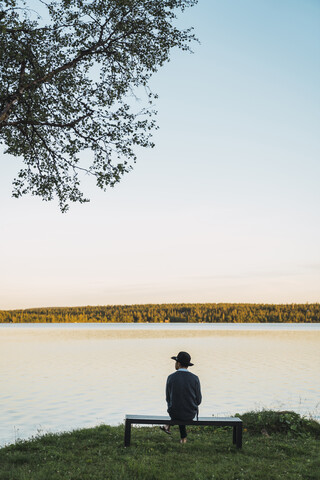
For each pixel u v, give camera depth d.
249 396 20.14
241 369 32.06
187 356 8.79
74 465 7.51
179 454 8.33
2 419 15.44
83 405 18.16
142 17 11.01
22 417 15.77
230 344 64.31
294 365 34.97
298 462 7.97
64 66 10.62
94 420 15.15
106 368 33.06
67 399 19.72
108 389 22.69
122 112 11.64
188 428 11.19
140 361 38.66
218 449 8.75
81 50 10.90
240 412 16.14
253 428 10.50
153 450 8.55
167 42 11.13
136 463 7.48
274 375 28.50
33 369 32.50
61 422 14.87
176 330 142.12
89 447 8.81
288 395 20.47
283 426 10.47
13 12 9.88
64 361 38.81
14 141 11.79
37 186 12.05
